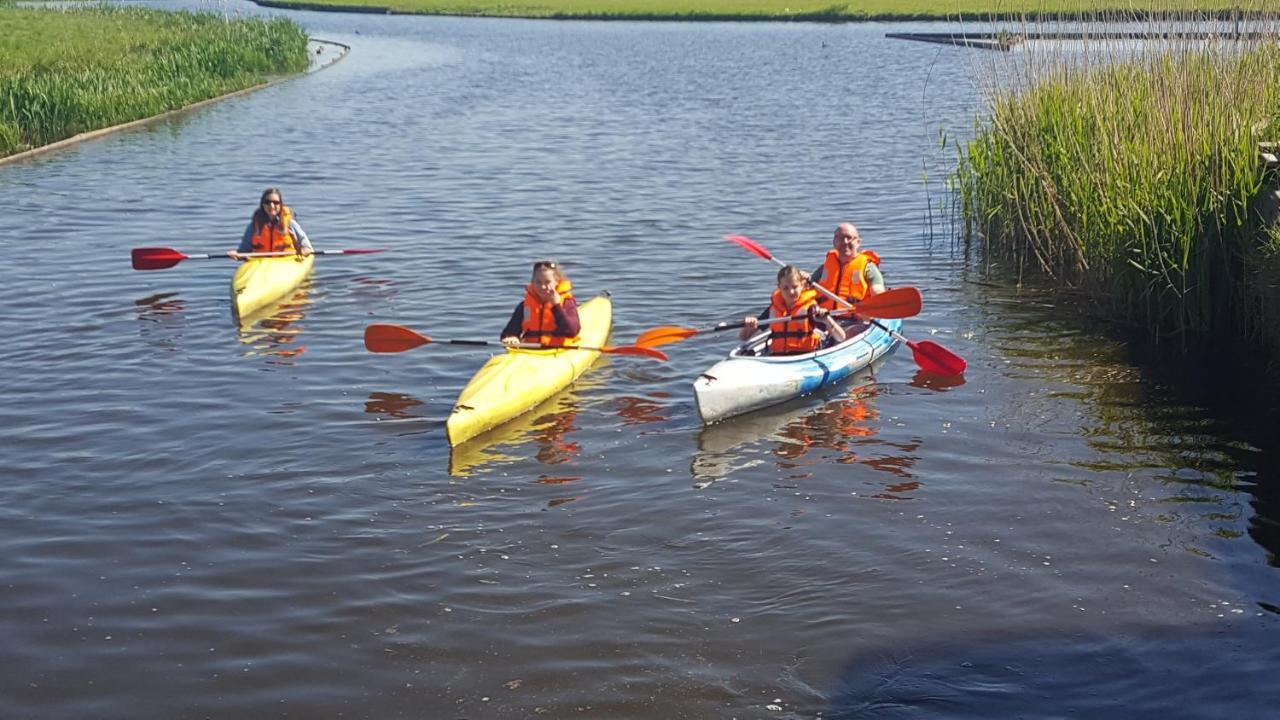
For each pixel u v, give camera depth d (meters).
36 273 14.73
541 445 9.45
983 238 15.65
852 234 11.66
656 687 6.26
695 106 32.12
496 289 14.01
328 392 10.55
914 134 26.14
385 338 10.99
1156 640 6.58
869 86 36.25
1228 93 11.74
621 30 65.12
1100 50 14.13
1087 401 10.16
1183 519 7.98
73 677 6.37
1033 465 8.90
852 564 7.50
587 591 7.21
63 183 21.11
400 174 22.00
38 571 7.43
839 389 10.66
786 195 19.52
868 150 24.08
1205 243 11.47
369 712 6.08
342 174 22.06
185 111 31.55
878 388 10.66
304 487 8.63
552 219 17.88
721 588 7.24
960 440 9.41
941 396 10.40
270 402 10.29
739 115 30.11
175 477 8.77
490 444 9.45
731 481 8.76
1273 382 10.47
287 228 14.41
